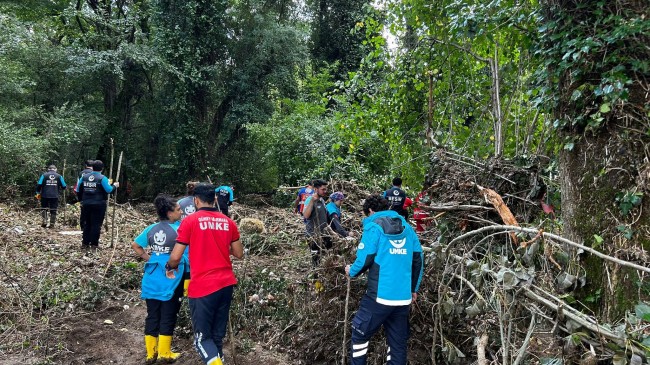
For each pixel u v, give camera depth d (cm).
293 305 534
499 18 525
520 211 457
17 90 1503
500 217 443
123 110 2045
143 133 2045
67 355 471
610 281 310
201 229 400
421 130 767
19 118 1522
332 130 1452
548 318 311
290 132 1582
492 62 704
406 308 388
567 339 294
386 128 796
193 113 1927
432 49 730
